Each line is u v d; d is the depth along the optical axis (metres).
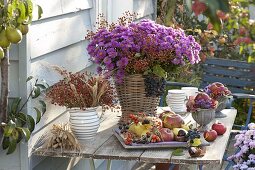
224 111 3.29
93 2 3.16
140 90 2.68
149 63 2.60
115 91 2.76
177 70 2.68
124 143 2.34
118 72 2.60
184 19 6.12
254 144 2.88
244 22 4.97
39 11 2.11
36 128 2.35
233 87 4.48
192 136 2.30
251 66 4.42
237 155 2.97
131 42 2.54
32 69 2.28
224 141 2.52
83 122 2.42
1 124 2.11
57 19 2.57
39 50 2.32
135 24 2.66
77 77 2.50
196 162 2.17
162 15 5.53
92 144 2.41
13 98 2.24
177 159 2.18
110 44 2.55
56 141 2.32
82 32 2.91
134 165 4.43
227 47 6.45
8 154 2.20
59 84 2.46
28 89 2.24
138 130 2.38
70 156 2.28
